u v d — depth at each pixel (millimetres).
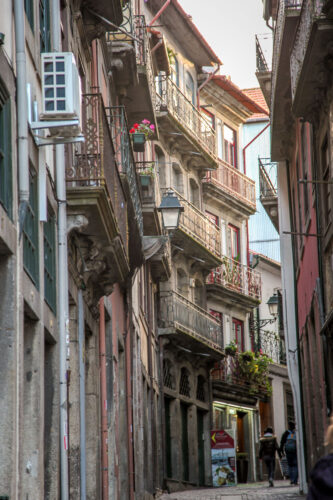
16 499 10664
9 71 11289
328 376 22406
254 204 51938
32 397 12523
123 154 20828
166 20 41281
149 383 35219
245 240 52062
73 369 16469
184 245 42062
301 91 21062
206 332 43938
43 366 12891
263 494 28578
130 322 27000
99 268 17438
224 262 48938
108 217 16156
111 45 24109
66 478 13992
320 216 23031
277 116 28234
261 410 53156
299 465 29594
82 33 19141
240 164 51844
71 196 15320
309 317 26266
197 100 46188
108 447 21266
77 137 12656
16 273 11078
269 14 28562
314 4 18453
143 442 30297
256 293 51750
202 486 44125
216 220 49125
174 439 40438
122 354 25469
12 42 11680
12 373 10758
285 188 31984
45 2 14812
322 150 22469
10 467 10570
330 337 21469
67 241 15477
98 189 15281
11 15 11680
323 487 6129
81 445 16547
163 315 39969
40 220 12961
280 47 23016
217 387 46688
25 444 12445
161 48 34969
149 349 35719
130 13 25203
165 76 40656
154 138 29828
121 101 27766
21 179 11453
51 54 12297
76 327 16562
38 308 12570
